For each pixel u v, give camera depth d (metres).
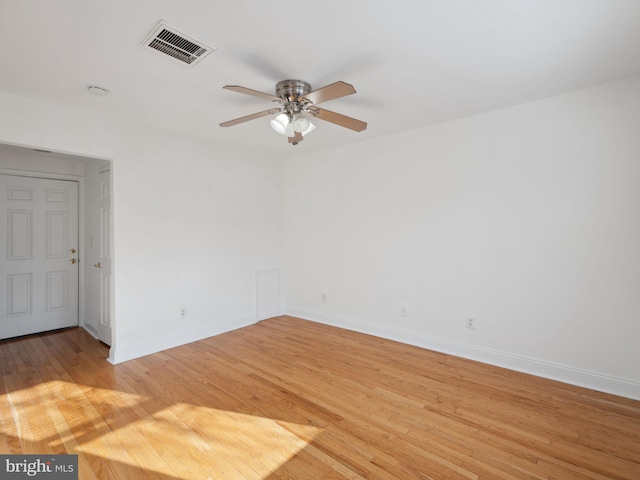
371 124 3.29
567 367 2.64
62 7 1.52
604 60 2.08
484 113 2.99
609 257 2.45
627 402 2.33
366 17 1.63
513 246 2.87
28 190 3.88
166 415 2.21
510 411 2.23
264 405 2.33
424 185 3.39
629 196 2.37
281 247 4.77
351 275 4.05
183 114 2.93
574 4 1.55
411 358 3.16
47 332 4.02
